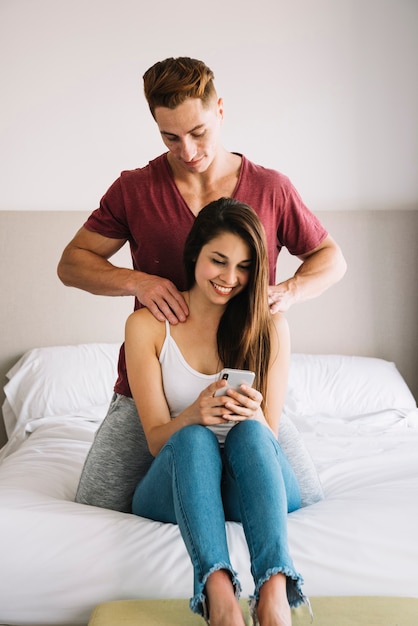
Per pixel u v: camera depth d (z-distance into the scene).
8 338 3.71
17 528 1.70
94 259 2.12
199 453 1.54
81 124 3.73
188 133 1.89
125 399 1.96
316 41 3.76
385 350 3.81
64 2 3.69
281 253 3.81
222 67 3.75
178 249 2.06
